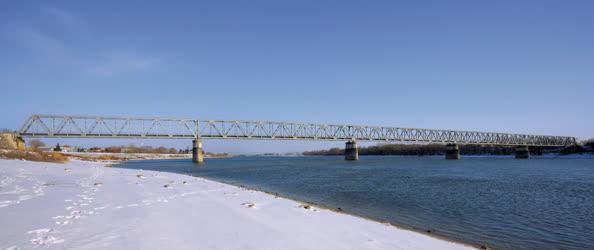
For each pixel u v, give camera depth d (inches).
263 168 3275.1
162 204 677.9
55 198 705.0
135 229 462.6
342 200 1048.2
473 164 4084.6
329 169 3041.3
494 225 714.8
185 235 444.5
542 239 606.5
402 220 746.2
